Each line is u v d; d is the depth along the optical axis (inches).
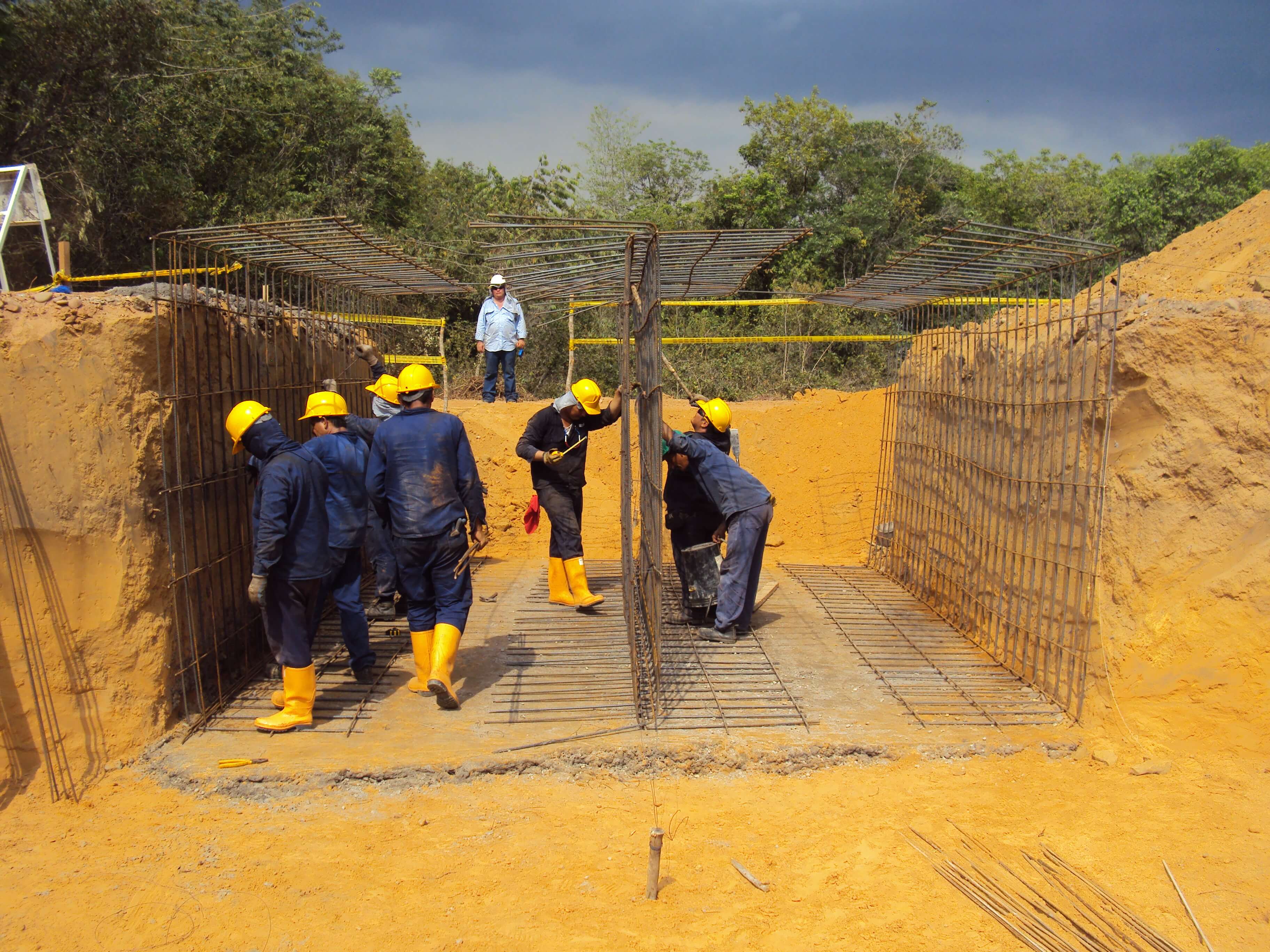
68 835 168.4
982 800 177.8
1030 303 258.7
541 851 161.8
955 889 147.9
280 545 196.7
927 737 202.8
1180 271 274.2
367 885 151.3
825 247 870.4
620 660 253.1
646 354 213.8
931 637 276.1
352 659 236.4
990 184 1055.0
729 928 138.7
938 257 238.7
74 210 567.8
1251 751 181.8
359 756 192.7
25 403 186.9
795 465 406.0
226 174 708.0
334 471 230.7
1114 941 133.2
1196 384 194.5
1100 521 209.8
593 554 387.9
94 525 191.3
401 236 748.6
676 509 277.0
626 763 193.8
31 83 563.5
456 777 188.4
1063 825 165.9
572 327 453.7
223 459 233.6
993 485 262.4
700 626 283.0
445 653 215.0
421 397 221.9
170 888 150.5
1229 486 190.5
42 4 541.6
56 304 190.7
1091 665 209.8
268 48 838.5
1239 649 185.5
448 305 734.5
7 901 146.9
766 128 936.9
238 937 137.7
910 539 331.3
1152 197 905.5
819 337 500.1
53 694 190.1
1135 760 189.8
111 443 192.2
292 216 693.3
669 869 155.4
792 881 151.3
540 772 191.0
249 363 250.8
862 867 154.7
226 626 235.0
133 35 578.6
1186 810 168.1
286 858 159.3
